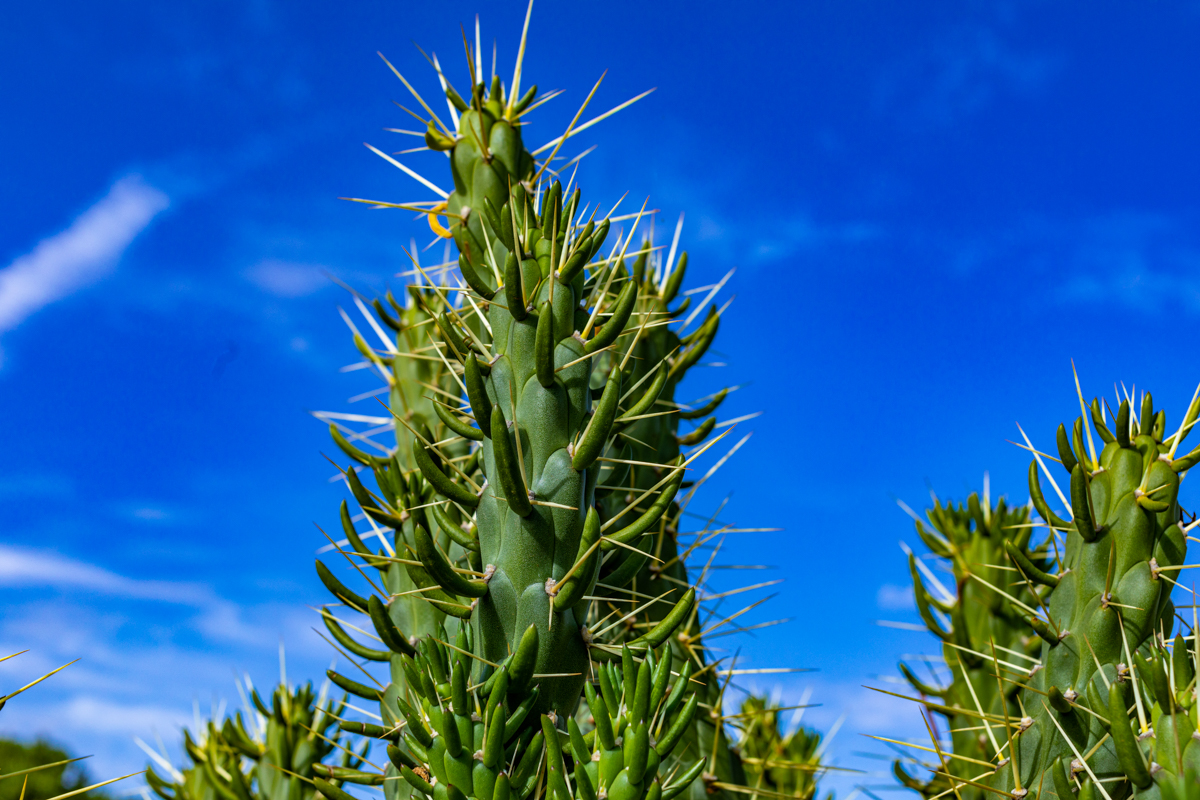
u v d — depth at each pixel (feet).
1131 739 2.75
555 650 2.85
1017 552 3.22
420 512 3.28
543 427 2.93
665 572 3.59
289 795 3.85
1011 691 3.61
